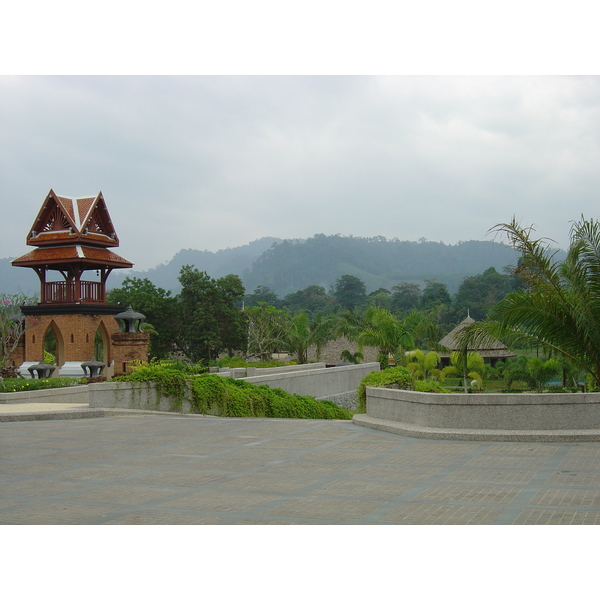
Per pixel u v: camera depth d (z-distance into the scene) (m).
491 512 6.96
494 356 58.53
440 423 12.45
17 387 20.95
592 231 13.39
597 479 8.46
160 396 18.34
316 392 28.91
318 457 10.60
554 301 13.11
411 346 41.91
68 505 7.55
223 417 18.19
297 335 56.12
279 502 7.57
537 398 11.98
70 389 21.92
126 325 28.08
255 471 9.48
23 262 30.30
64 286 30.39
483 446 11.25
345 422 15.49
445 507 7.23
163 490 8.28
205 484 8.61
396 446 11.54
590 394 11.98
